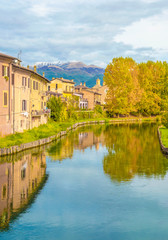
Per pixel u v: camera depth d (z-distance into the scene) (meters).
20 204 22.53
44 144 49.09
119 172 32.09
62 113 82.88
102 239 17.62
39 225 19.23
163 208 22.08
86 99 125.25
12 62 45.53
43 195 24.53
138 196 24.48
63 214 20.88
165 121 72.25
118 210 21.70
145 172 31.98
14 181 28.14
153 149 46.62
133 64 122.75
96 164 35.88
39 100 63.62
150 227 19.19
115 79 114.00
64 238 17.62
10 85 43.78
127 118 118.62
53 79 101.00
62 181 28.56
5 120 42.94
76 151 44.44
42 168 33.38
